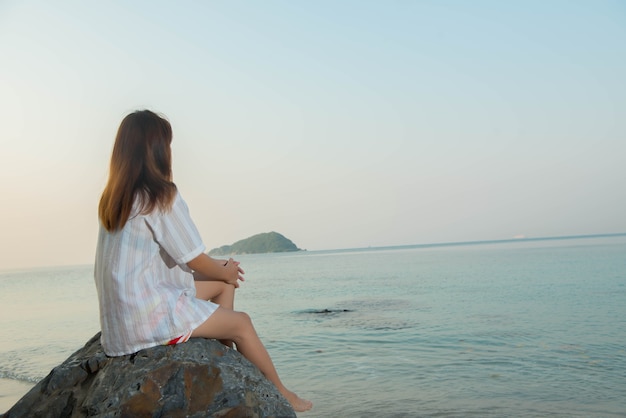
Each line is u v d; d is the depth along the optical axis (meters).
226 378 2.79
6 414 2.94
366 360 8.56
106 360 2.96
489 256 57.09
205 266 2.93
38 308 19.23
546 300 15.52
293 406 3.24
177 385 2.73
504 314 13.16
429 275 30.11
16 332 13.04
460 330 11.10
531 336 10.09
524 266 33.75
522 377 7.20
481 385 6.87
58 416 2.86
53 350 10.32
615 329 10.38
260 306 17.59
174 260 2.89
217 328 2.97
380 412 5.89
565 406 5.93
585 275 23.77
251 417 2.70
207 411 2.69
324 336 11.05
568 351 8.64
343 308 16.08
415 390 6.73
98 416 2.62
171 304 2.83
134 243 2.76
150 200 2.74
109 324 2.84
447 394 6.52
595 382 6.84
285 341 10.63
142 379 2.71
